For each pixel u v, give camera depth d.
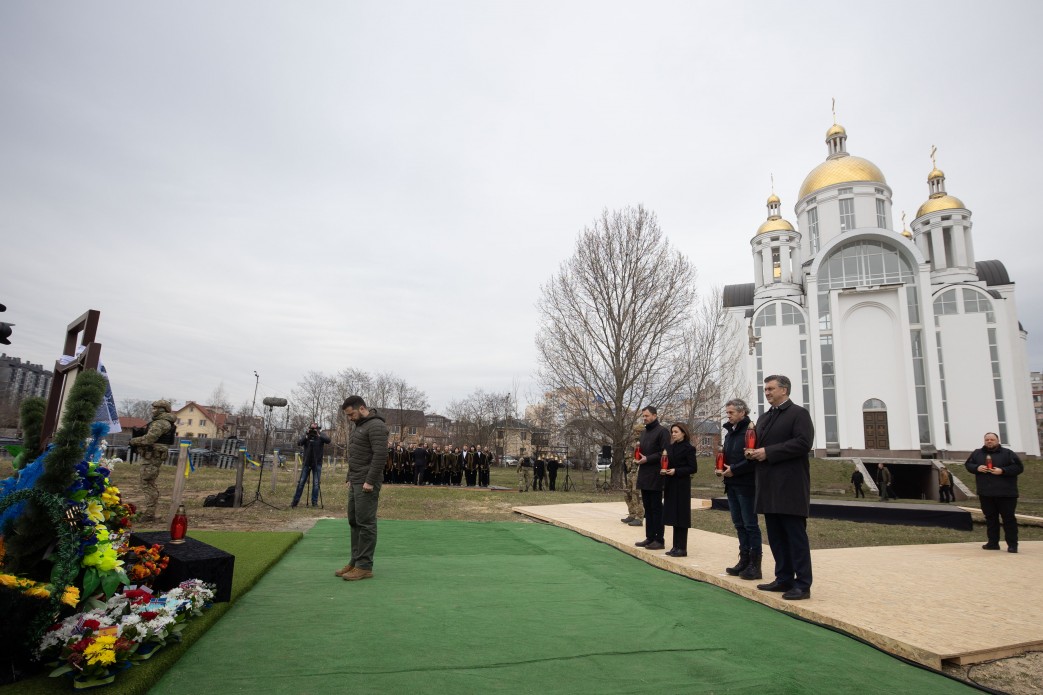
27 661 2.91
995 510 8.23
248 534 7.58
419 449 22.69
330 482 19.95
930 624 4.16
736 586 5.32
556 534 8.83
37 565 3.34
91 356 3.73
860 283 42.25
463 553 6.95
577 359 24.69
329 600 4.60
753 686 3.14
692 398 24.73
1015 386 41.06
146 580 3.99
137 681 2.84
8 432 25.97
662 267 24.53
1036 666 3.60
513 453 77.44
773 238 49.22
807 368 42.94
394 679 3.04
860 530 10.84
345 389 65.69
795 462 5.00
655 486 7.32
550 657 3.45
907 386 39.28
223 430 77.56
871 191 47.00
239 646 3.49
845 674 3.38
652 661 3.45
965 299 41.06
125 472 19.52
